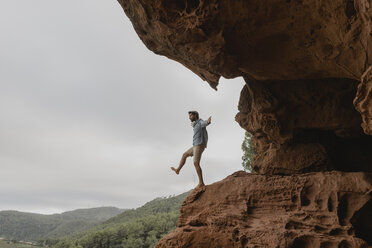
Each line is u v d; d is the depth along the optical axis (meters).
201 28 6.20
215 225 6.07
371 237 4.96
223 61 6.86
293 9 5.46
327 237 4.76
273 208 5.84
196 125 7.52
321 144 8.92
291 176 6.04
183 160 7.73
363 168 8.70
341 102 8.22
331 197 5.29
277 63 7.07
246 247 5.27
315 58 6.31
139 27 8.01
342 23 4.95
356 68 5.41
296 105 8.88
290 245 4.78
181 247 6.37
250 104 11.02
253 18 5.81
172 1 6.29
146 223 94.81
